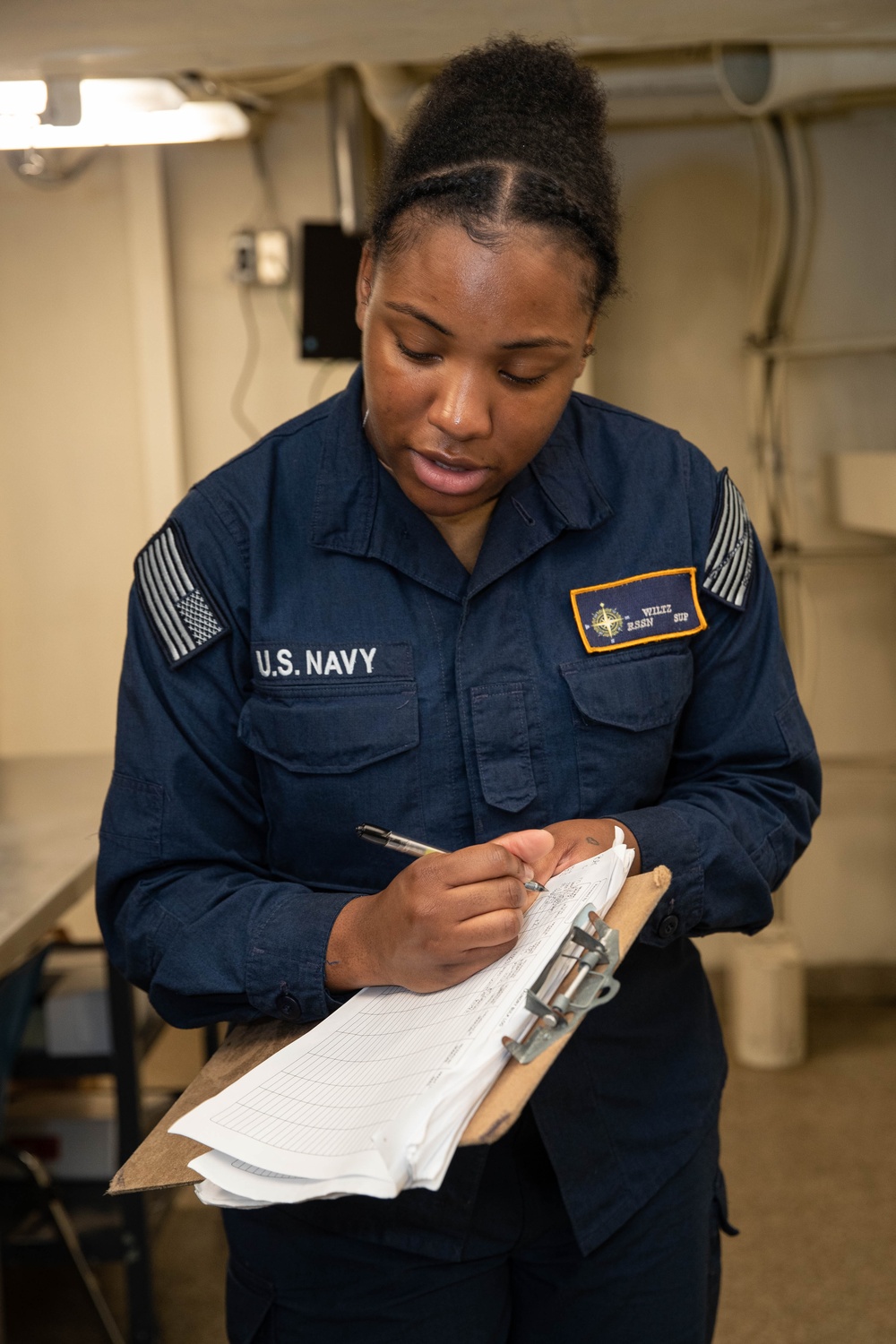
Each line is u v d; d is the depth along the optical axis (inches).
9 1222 81.2
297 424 41.2
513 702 39.0
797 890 138.4
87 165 130.8
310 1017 36.0
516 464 35.0
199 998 37.7
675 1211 41.3
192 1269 93.4
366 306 36.4
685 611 40.6
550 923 32.1
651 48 112.0
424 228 31.8
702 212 130.1
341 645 38.9
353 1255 38.8
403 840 35.8
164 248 129.6
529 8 76.2
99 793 93.8
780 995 122.8
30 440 135.8
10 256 132.7
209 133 111.1
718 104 116.7
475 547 40.0
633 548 40.6
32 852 78.2
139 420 135.2
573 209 31.7
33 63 77.0
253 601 38.9
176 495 132.9
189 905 38.1
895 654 134.4
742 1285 89.2
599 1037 40.4
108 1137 86.0
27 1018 74.2
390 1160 25.6
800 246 126.3
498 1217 39.1
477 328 31.7
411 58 81.8
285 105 130.3
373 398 34.8
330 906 36.6
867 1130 110.5
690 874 38.4
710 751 42.8
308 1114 29.2
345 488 39.5
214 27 74.2
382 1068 29.8
